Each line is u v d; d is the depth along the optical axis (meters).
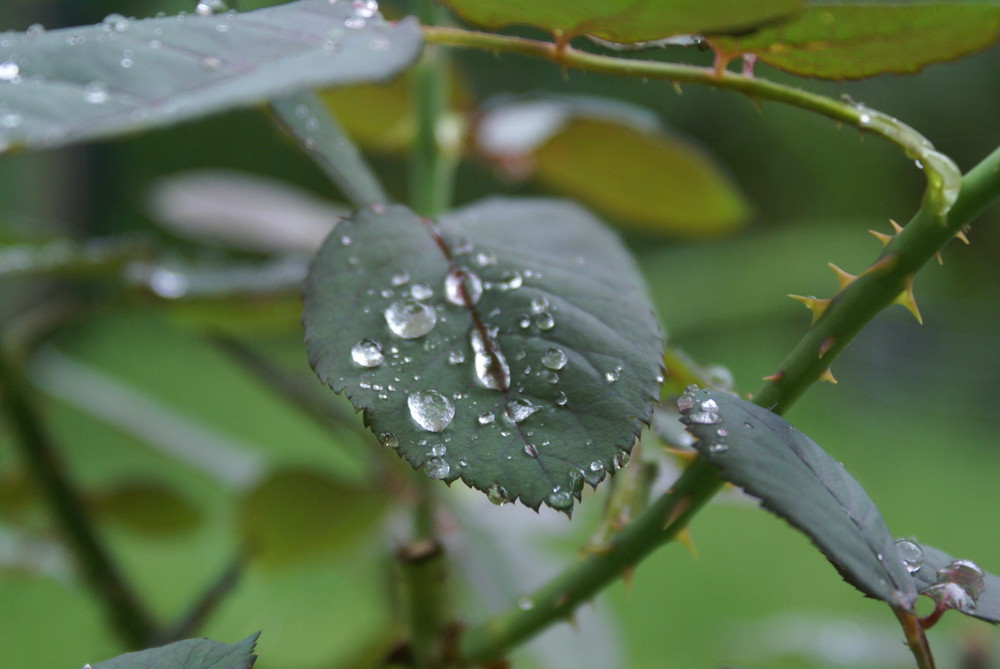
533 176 0.66
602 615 0.54
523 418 0.33
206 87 0.31
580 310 0.34
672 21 0.32
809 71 0.34
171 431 0.61
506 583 0.47
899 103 2.25
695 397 0.33
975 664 0.57
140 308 0.49
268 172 2.41
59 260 0.45
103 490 0.55
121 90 0.31
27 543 0.57
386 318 0.34
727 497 0.40
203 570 1.05
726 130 2.45
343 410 0.48
